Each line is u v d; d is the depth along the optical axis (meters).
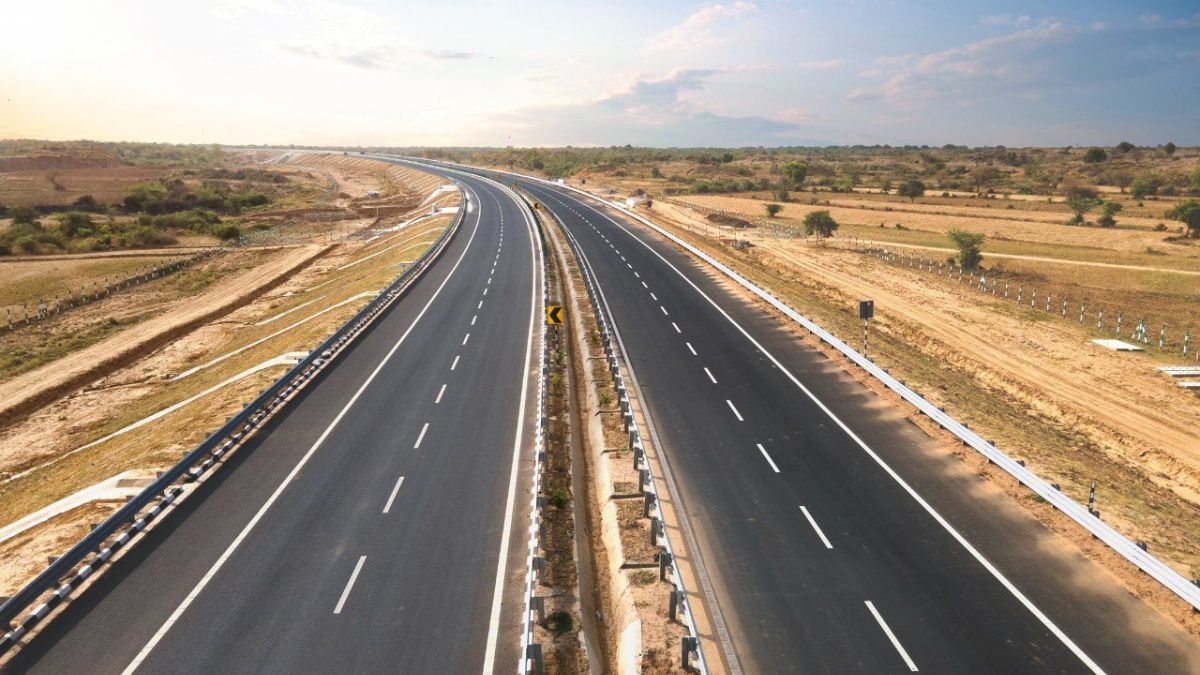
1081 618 13.75
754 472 20.30
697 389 27.16
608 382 27.80
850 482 19.62
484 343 33.78
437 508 18.39
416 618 13.98
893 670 12.46
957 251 64.75
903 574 15.31
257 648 13.08
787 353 31.69
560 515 18.12
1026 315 44.06
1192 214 69.31
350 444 22.55
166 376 38.75
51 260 67.69
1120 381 32.97
